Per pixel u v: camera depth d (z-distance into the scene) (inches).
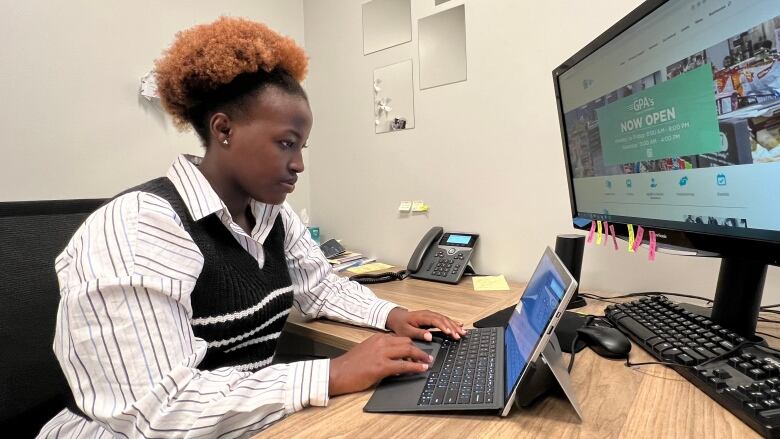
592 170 36.9
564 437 18.4
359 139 66.0
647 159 29.3
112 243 22.3
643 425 18.8
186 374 21.7
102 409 20.5
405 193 60.8
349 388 23.8
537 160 47.5
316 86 71.7
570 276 20.6
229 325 27.8
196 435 20.7
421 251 54.5
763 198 20.7
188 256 24.5
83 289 20.8
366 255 66.6
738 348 22.5
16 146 44.5
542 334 20.1
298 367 24.6
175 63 26.5
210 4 61.6
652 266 40.3
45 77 46.3
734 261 25.9
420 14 57.1
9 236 30.9
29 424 29.8
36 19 45.4
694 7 23.3
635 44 28.5
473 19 51.7
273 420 22.4
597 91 34.0
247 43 25.7
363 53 64.3
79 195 49.1
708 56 22.9
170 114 29.7
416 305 40.9
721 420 18.7
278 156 26.6
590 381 23.2
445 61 54.8
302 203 73.9
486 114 51.4
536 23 46.3
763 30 19.5
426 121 57.5
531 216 48.5
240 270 28.6
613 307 32.7
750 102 20.7
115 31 51.7
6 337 29.1
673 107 26.0
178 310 23.3
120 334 20.8
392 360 25.0
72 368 21.0
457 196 55.1
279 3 70.1
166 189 27.3
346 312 37.5
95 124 50.3
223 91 26.0
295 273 40.2
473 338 30.2
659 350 25.1
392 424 20.3
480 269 53.7
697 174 24.9
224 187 29.2
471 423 20.0
